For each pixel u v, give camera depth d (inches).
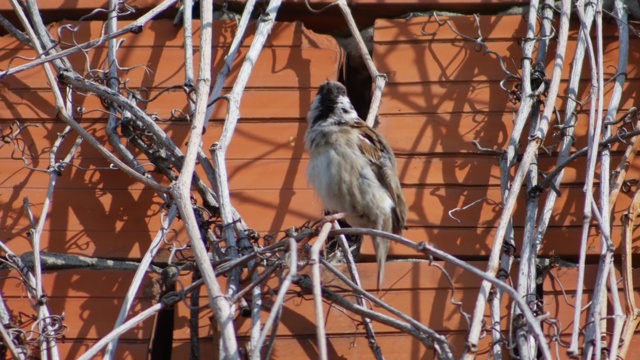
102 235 393.4
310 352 361.7
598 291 339.3
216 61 430.3
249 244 346.6
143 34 436.5
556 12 434.0
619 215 389.4
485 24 435.8
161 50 433.4
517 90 409.7
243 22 410.6
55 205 399.2
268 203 401.1
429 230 392.2
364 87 462.3
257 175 406.9
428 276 379.9
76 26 441.7
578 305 312.7
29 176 406.6
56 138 415.2
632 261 382.0
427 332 317.4
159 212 397.7
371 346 352.2
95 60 430.3
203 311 370.3
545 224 373.1
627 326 346.3
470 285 376.2
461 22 437.1
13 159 409.7
